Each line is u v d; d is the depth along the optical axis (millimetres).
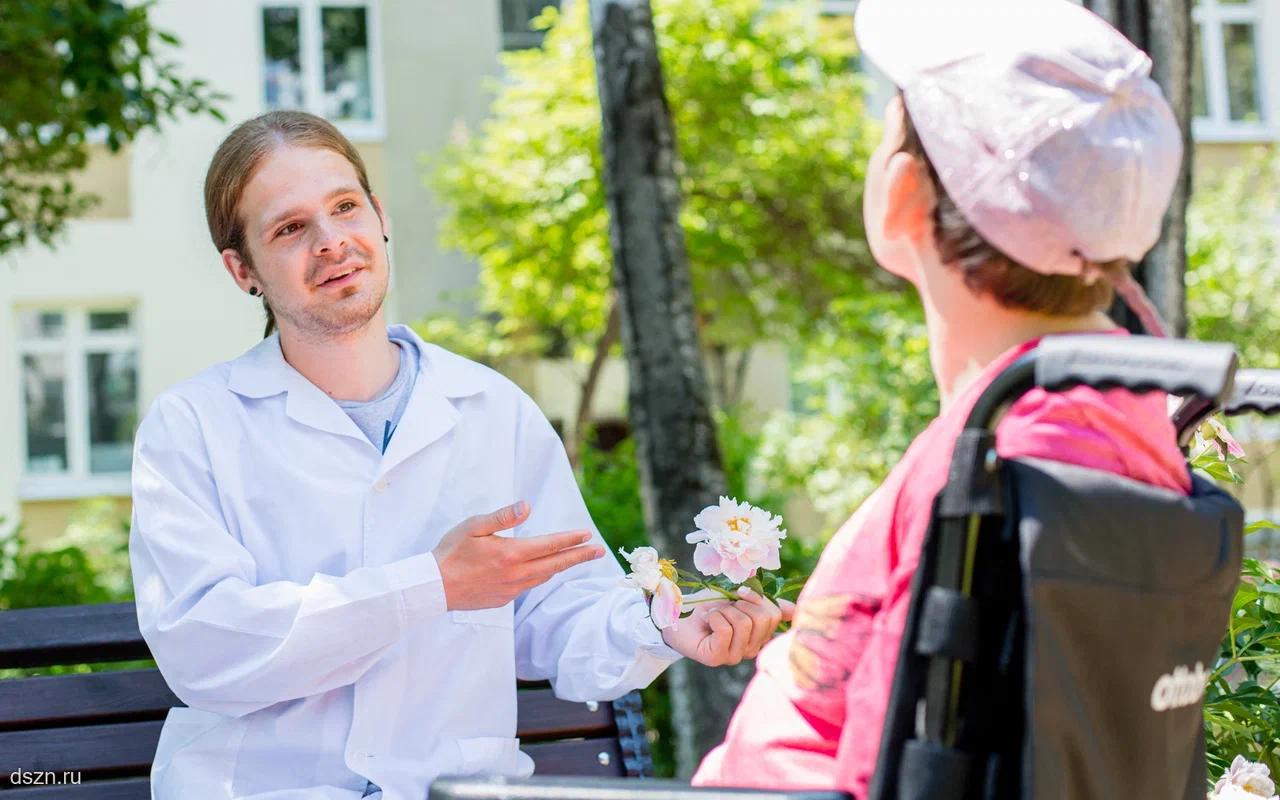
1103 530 975
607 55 3838
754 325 11195
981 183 1050
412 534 1774
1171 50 2467
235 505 1728
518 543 1570
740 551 1492
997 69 1050
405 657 1718
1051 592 943
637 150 3824
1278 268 9656
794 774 1129
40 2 5461
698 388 3855
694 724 3783
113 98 5820
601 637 1786
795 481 9117
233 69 11594
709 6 10148
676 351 3832
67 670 4371
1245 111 12453
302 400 1788
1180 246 2473
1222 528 1060
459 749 1733
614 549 5320
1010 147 1034
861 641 1088
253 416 1791
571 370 12055
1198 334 9500
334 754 1689
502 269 10805
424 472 1802
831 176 10422
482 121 12180
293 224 1750
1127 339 921
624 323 3904
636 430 3896
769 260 10727
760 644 1580
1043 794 926
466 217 10758
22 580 5426
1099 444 1029
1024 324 1110
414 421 1799
